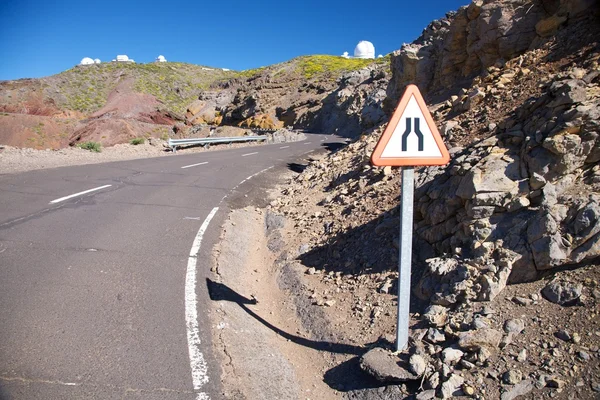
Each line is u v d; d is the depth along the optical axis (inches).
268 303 205.0
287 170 634.8
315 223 297.6
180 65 4817.9
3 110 2849.4
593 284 136.6
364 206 276.2
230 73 4835.1
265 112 2645.2
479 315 145.3
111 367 136.1
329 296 195.8
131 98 3075.8
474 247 167.6
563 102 194.1
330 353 159.3
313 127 2159.2
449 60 502.3
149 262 226.2
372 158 134.0
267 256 269.7
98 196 370.3
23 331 152.0
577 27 316.2
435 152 136.1
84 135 2404.0
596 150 168.2
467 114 319.0
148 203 359.3
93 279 199.3
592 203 148.3
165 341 153.4
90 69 4013.3
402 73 666.8
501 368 126.0
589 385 111.9
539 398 114.4
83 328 157.1
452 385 125.1
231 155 795.4
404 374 132.7
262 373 144.4
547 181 170.2
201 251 250.1
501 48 386.3
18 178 422.9
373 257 210.8
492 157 194.5
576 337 125.2
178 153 812.0
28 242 241.9
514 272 154.0
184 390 129.0
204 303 184.9
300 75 2942.9
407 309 142.4
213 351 149.8
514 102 278.1
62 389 124.3
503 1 399.2
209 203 378.3
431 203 212.7
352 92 1972.2
